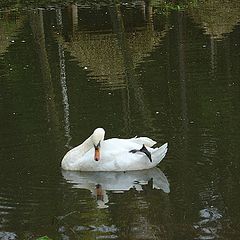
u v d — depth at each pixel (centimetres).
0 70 2088
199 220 946
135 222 948
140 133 1352
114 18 2906
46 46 2481
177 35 2483
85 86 1809
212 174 1117
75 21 2970
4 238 913
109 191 1081
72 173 1177
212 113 1459
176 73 1903
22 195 1063
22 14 3123
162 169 1166
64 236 910
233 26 2559
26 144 1313
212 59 2052
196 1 3100
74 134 1365
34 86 1844
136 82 1820
